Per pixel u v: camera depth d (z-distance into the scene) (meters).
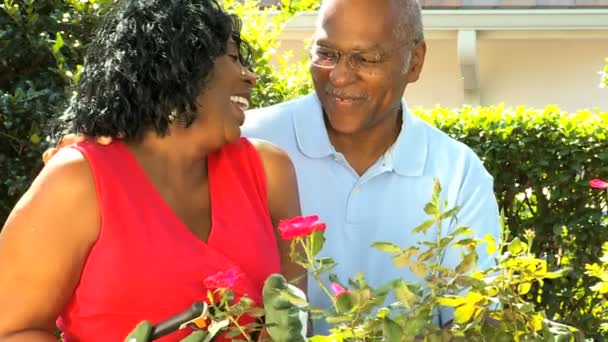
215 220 2.49
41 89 4.32
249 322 2.40
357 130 2.97
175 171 2.46
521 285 2.33
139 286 2.35
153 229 2.38
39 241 2.32
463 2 9.34
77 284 2.38
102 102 2.40
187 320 2.26
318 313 2.47
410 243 3.09
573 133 5.80
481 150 5.92
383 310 2.24
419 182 3.10
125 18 2.40
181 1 2.41
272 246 2.55
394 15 2.93
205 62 2.39
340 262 3.08
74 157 2.37
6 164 4.20
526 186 5.90
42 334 2.34
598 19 9.17
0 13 4.36
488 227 3.09
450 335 2.27
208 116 2.43
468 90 9.66
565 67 9.67
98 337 2.36
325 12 2.96
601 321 5.54
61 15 4.39
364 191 3.09
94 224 2.35
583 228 5.77
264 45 5.12
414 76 3.11
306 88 5.18
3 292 2.33
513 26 9.26
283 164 2.65
